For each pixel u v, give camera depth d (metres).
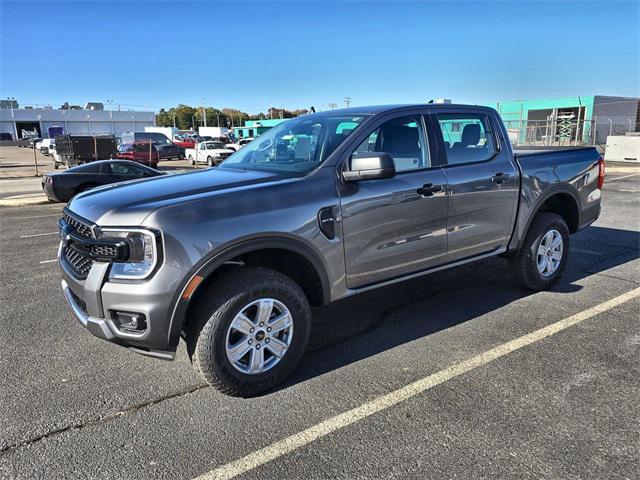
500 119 4.78
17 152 56.75
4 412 3.19
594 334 4.16
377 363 3.75
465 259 4.44
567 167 5.19
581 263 6.31
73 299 3.44
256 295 3.21
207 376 3.15
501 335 4.18
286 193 3.35
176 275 2.93
